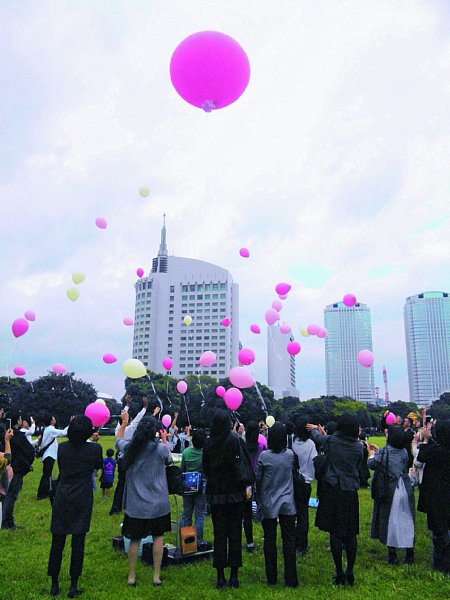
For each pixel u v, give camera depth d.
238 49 4.34
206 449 4.20
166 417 10.32
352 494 4.23
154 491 4.14
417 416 9.62
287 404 55.97
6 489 4.53
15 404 39.16
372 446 5.56
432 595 3.92
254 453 5.71
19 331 8.80
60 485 4.02
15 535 5.84
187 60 4.29
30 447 6.49
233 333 78.19
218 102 4.55
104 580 4.23
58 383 41.56
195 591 3.94
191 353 77.38
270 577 4.16
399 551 5.28
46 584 4.13
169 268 82.88
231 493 4.11
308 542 5.72
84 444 4.16
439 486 4.59
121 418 4.62
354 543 4.20
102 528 6.26
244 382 6.87
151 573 4.43
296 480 4.37
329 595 3.88
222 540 4.10
